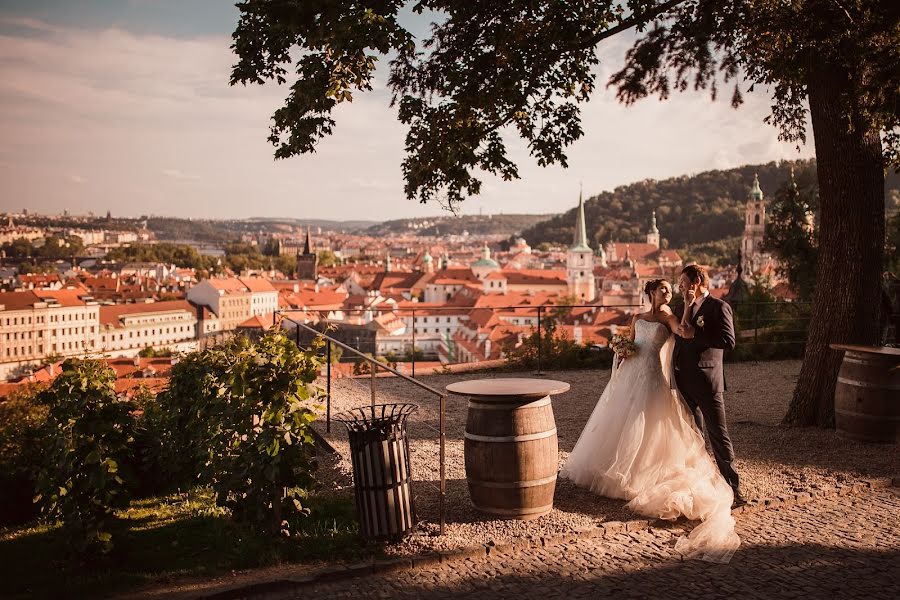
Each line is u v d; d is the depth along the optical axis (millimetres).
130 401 7211
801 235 30172
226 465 6738
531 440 6523
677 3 10070
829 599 5062
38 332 120000
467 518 6574
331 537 6262
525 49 9438
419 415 11344
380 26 7641
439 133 9922
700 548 5922
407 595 5219
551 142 10555
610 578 5445
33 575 6766
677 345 7117
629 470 6980
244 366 6391
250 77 8469
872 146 9922
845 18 9117
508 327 81312
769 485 7438
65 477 6637
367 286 198250
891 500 7137
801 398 10297
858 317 9945
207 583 5641
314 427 10391
